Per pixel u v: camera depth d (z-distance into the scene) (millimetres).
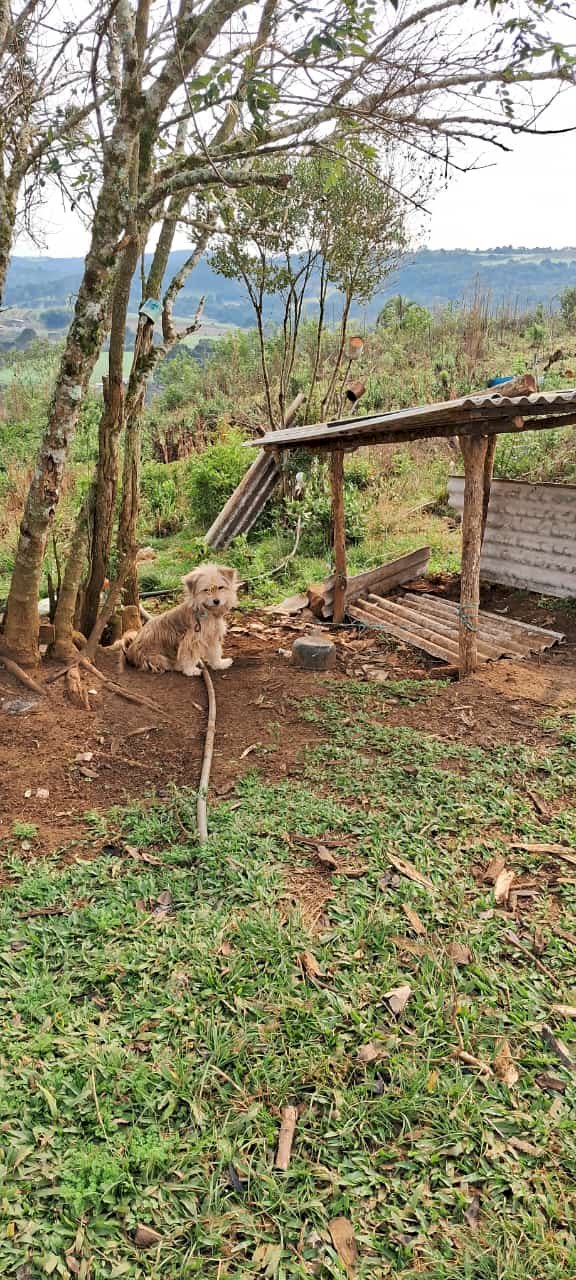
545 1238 2279
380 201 11039
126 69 4699
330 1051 2887
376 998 3137
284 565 10258
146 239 5621
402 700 6102
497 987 3203
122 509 6328
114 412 6039
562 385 13961
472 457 6043
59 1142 2541
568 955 3344
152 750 5281
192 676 6531
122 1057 2832
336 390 13844
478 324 18141
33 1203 2359
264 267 11695
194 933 3457
